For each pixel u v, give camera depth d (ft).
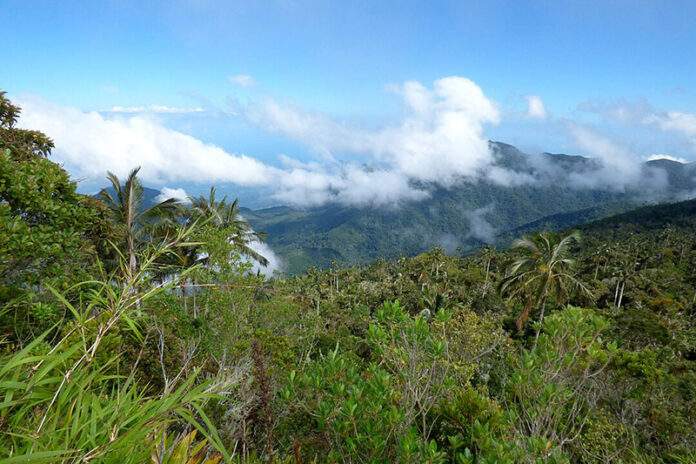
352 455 11.12
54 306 10.94
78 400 4.78
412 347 13.12
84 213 27.68
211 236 33.22
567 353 13.80
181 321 25.99
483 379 19.61
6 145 36.73
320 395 12.68
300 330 42.68
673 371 53.11
